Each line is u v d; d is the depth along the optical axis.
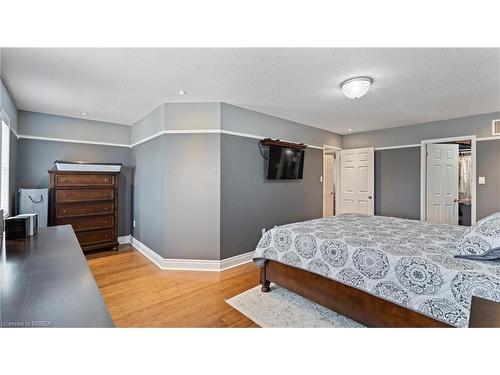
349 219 2.96
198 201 3.20
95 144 4.14
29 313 0.75
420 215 4.31
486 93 2.88
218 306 2.21
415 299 1.51
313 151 4.66
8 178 2.89
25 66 2.20
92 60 2.10
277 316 2.05
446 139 4.04
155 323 1.95
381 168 4.80
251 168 3.57
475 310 0.91
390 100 3.14
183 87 2.71
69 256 1.32
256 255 2.51
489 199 3.63
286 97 3.04
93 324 0.72
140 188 4.05
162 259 3.24
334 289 1.96
